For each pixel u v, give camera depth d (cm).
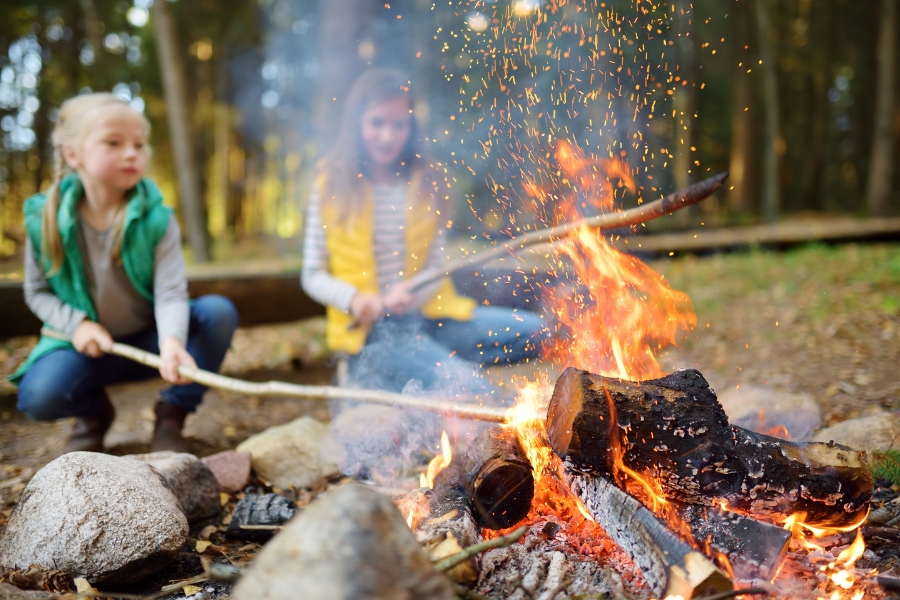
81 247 286
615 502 182
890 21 1452
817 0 2148
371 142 358
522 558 190
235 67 1956
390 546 123
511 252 314
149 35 1709
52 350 288
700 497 186
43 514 191
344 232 366
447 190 380
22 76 1786
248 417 378
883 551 200
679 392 190
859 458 190
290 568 119
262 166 2817
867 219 1520
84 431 304
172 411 303
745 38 1767
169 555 196
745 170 2006
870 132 2525
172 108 1256
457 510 198
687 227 1445
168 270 295
